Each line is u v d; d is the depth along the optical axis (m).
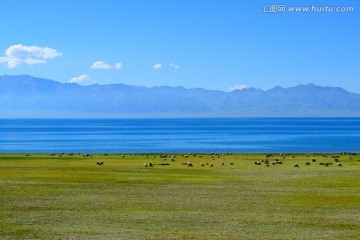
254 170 90.44
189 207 51.25
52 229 40.66
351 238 38.16
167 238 37.56
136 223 43.25
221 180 74.81
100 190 63.00
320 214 47.88
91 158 120.44
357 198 57.47
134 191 62.38
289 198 57.41
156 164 102.75
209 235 38.75
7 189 62.66
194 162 109.06
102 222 43.62
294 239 37.66
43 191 61.41
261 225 42.75
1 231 39.81
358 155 133.62
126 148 190.88
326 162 108.25
